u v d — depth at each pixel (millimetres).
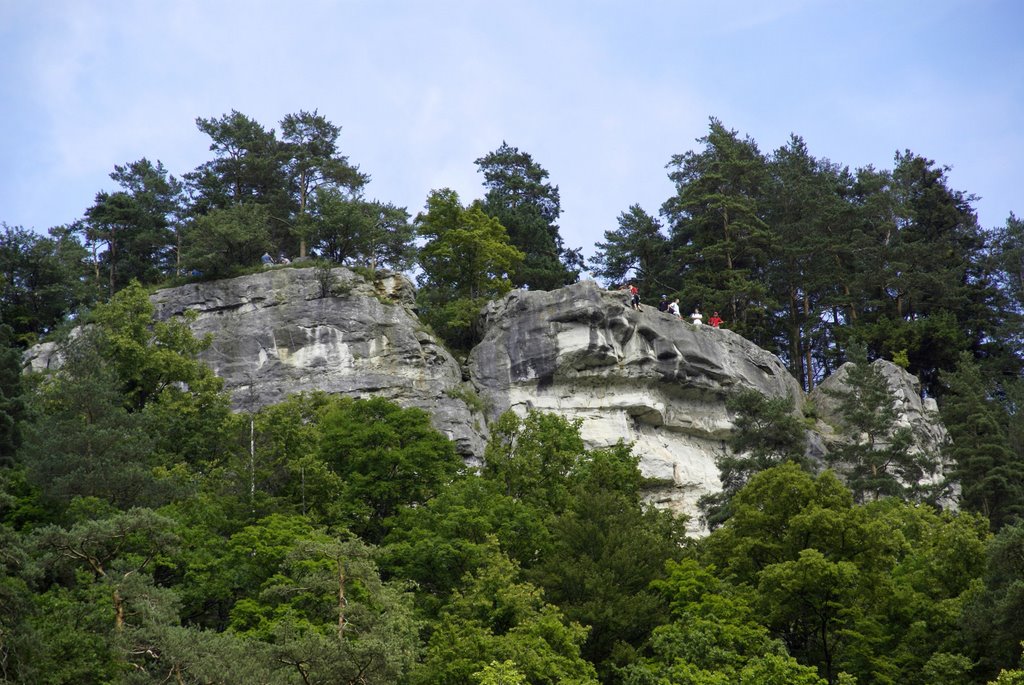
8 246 90188
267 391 77062
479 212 90625
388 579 58156
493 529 59344
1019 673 47125
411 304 82875
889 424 78250
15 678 42812
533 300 81625
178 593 51656
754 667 49281
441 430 74625
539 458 65938
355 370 77812
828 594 53938
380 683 42844
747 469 70000
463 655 49062
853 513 56875
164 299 81000
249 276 81312
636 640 55188
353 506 61562
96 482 60469
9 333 67938
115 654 43906
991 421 83438
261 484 62375
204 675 42156
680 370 81375
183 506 60406
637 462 70625
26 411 64500
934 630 54469
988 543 55500
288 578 52375
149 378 74562
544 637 51406
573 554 58656
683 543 63750
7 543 44500
